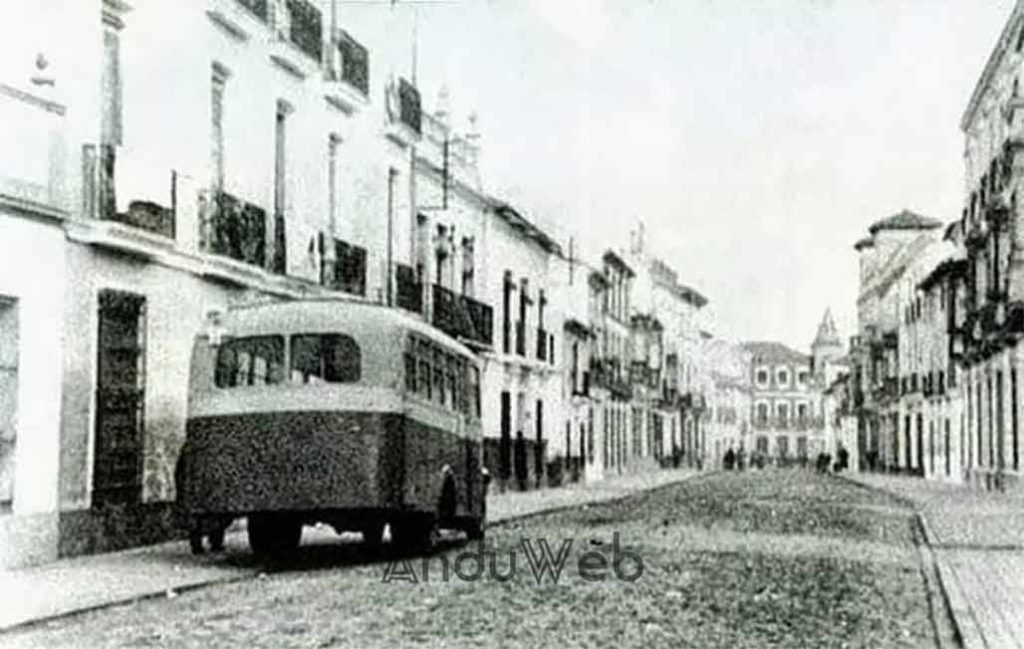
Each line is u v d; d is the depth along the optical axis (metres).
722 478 58.91
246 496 15.45
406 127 30.06
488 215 38.25
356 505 15.33
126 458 18.20
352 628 10.84
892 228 66.50
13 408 15.59
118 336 18.06
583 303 52.81
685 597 13.21
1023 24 34.62
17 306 15.59
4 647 9.91
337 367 15.62
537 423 44.50
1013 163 36.25
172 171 18.95
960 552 19.16
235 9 21.20
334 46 25.61
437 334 17.67
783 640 10.59
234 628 10.82
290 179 24.06
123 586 13.41
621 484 49.22
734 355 102.62
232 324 15.86
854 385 81.69
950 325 50.16
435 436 17.28
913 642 10.67
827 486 47.66
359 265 26.92
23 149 15.56
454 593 13.34
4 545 15.21
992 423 41.78
